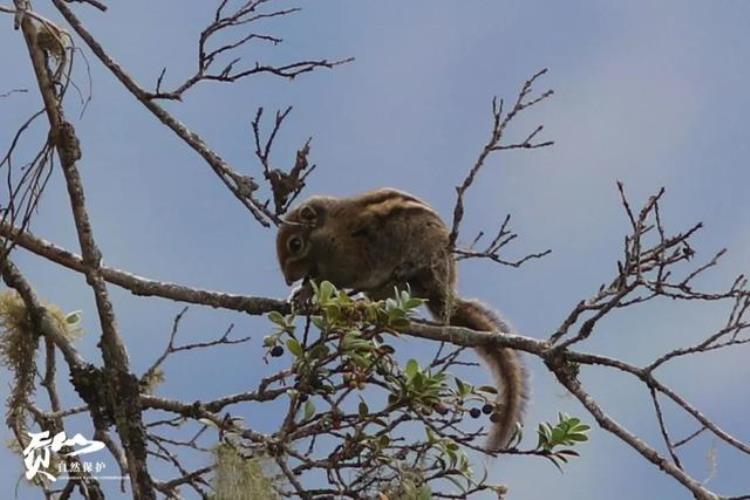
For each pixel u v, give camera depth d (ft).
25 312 43.42
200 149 35.55
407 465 36.50
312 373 36.81
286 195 34.86
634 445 37.29
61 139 37.27
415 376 37.06
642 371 37.42
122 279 44.60
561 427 39.78
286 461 36.37
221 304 44.19
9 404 42.73
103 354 36.35
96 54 36.81
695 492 35.88
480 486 38.17
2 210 37.65
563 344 38.96
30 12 37.14
